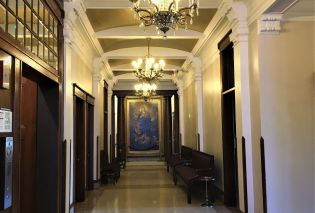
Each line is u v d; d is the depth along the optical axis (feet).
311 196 15.97
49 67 14.79
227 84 23.35
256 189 17.10
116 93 51.67
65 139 17.17
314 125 16.25
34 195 15.89
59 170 16.42
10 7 10.31
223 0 18.52
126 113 60.95
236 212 20.54
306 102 16.30
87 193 27.94
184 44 30.01
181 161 32.99
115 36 25.48
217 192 25.59
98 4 19.85
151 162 55.31
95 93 31.01
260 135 16.31
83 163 24.97
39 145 16.08
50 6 15.01
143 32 25.36
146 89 42.29
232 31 19.12
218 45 23.79
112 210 21.83
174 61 37.42
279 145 16.12
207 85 29.40
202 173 23.89
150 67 30.89
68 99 17.95
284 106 16.26
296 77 16.33
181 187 30.63
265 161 16.03
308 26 16.43
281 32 16.39
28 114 16.15
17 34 10.91
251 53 17.47
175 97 52.24
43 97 16.30
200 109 31.91
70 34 18.07
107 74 40.14
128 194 27.35
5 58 9.85
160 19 13.44
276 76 16.31
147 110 61.52
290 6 14.90
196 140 32.83
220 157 24.66
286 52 16.34
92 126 29.86
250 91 17.74
